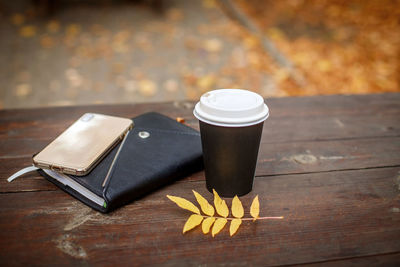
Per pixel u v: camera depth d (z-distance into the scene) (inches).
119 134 29.3
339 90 78.6
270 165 31.0
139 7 135.9
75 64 91.8
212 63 91.9
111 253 24.0
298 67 88.0
